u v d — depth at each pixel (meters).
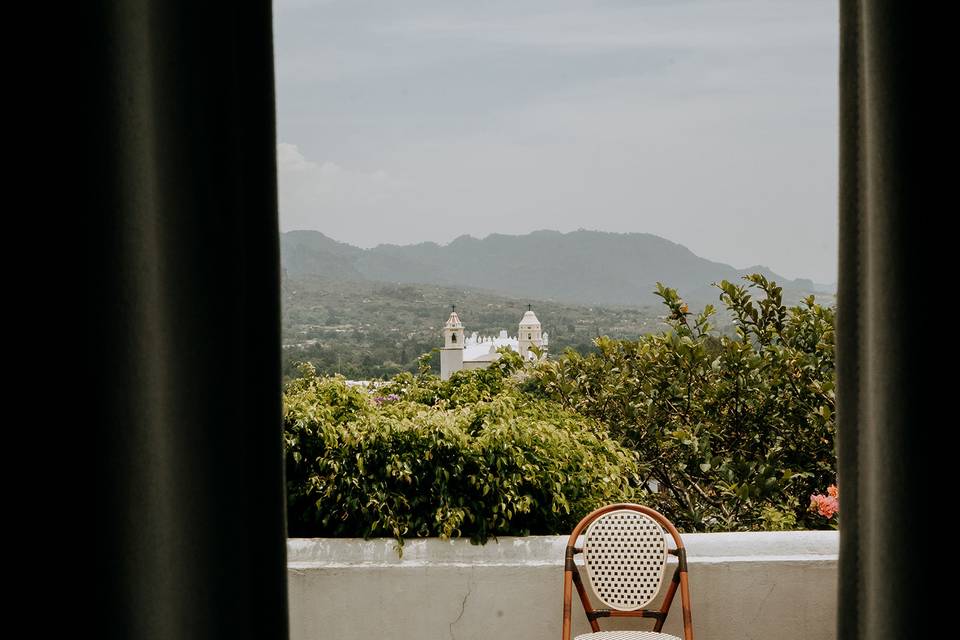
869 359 1.19
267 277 1.18
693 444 4.07
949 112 1.14
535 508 2.95
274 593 1.18
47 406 1.13
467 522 2.89
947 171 1.14
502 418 3.03
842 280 1.22
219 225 1.17
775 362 4.16
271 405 1.18
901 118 1.14
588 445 3.23
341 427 2.90
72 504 1.14
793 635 2.77
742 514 3.96
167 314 1.16
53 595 1.14
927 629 1.14
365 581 2.77
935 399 1.14
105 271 1.14
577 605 2.79
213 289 1.17
